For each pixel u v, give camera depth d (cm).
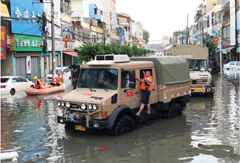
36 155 700
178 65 1069
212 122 1012
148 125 970
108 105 786
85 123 798
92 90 854
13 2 2484
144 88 888
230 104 1368
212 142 785
